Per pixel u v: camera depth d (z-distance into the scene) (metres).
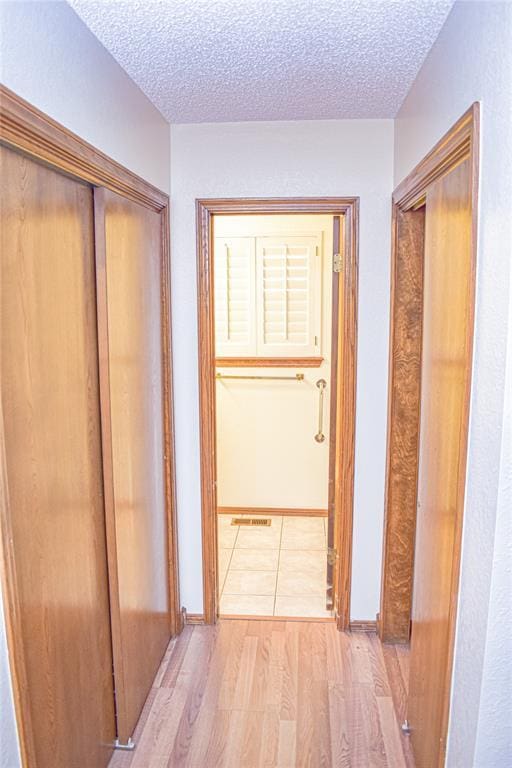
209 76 1.94
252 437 4.02
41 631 1.44
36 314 1.40
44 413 1.45
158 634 2.44
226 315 3.87
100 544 1.84
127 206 1.98
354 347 2.53
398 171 2.32
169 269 2.50
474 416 1.29
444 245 1.62
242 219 3.75
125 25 1.56
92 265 1.74
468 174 1.37
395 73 1.92
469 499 1.32
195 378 2.63
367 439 2.59
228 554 3.55
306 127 2.45
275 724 2.12
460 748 1.37
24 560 1.36
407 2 1.45
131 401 2.05
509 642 1.20
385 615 2.61
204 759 1.95
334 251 2.65
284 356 3.89
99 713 1.85
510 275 1.08
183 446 2.67
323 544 3.69
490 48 1.18
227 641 2.65
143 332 2.19
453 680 1.43
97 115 1.65
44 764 1.47
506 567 1.17
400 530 2.55
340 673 2.41
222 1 1.44
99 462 1.82
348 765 1.92
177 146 2.49
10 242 1.27
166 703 2.23
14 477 1.31
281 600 3.02
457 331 1.48
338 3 1.45
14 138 1.20
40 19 1.28
